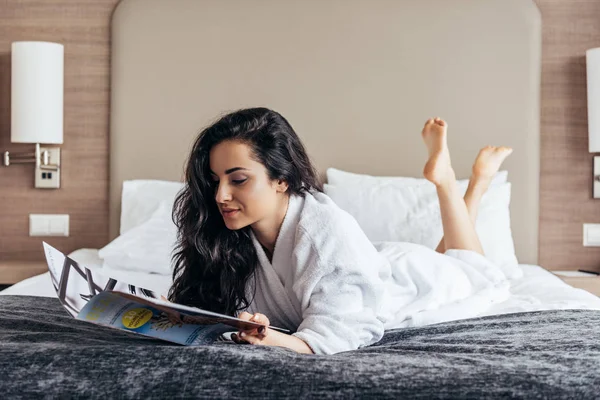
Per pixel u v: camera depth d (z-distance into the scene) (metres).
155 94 3.07
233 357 1.15
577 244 3.14
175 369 1.12
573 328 1.54
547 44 3.12
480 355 1.27
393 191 2.80
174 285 1.56
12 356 1.14
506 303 2.07
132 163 3.06
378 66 3.07
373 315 1.44
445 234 2.39
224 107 3.08
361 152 3.08
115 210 3.06
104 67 3.12
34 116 2.92
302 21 3.07
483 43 3.06
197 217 1.47
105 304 1.24
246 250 1.51
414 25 3.07
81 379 1.10
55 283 1.22
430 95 3.07
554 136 3.13
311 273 1.41
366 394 1.07
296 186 1.47
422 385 1.09
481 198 2.75
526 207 3.05
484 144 3.07
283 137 1.43
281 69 3.07
